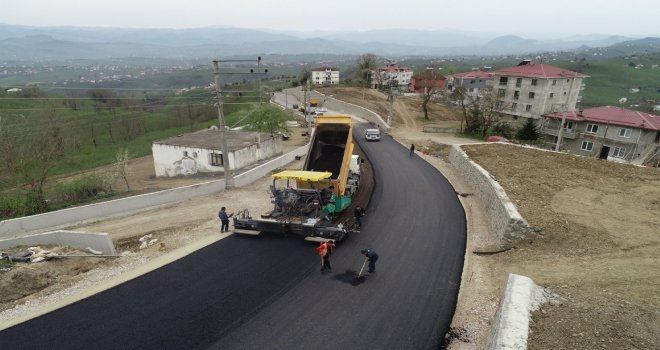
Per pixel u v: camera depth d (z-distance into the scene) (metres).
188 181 29.83
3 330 10.68
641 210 16.97
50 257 14.64
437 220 18.31
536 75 54.22
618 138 41.81
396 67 120.00
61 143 35.38
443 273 13.40
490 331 9.88
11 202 22.45
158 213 20.55
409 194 22.38
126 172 30.77
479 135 47.75
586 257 13.23
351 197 20.48
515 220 14.90
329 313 11.22
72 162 42.75
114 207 20.30
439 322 10.77
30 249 15.42
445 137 46.22
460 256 14.67
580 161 24.94
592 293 10.57
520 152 27.83
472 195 22.27
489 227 17.55
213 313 11.30
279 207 16.66
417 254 14.80
